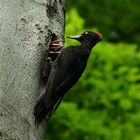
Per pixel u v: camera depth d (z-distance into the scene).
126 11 21.25
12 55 6.52
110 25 20.94
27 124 6.16
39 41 7.07
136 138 13.70
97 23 20.78
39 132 6.55
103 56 14.59
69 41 12.59
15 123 5.93
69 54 7.89
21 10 7.12
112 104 14.03
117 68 14.85
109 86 14.11
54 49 7.86
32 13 7.25
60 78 7.39
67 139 13.41
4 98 6.02
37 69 6.86
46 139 13.48
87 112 13.65
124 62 14.91
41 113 6.61
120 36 21.02
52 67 7.53
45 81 7.22
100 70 14.38
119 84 14.18
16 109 6.09
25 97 6.37
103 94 14.04
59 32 7.89
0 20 6.71
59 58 7.70
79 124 13.30
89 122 13.34
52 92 7.03
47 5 7.66
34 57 6.86
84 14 20.92
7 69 6.32
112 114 13.97
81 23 14.45
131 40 21.23
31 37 6.99
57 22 7.95
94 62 14.50
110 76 14.30
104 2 21.14
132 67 14.91
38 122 6.52
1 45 6.46
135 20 21.27
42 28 7.24
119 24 21.17
